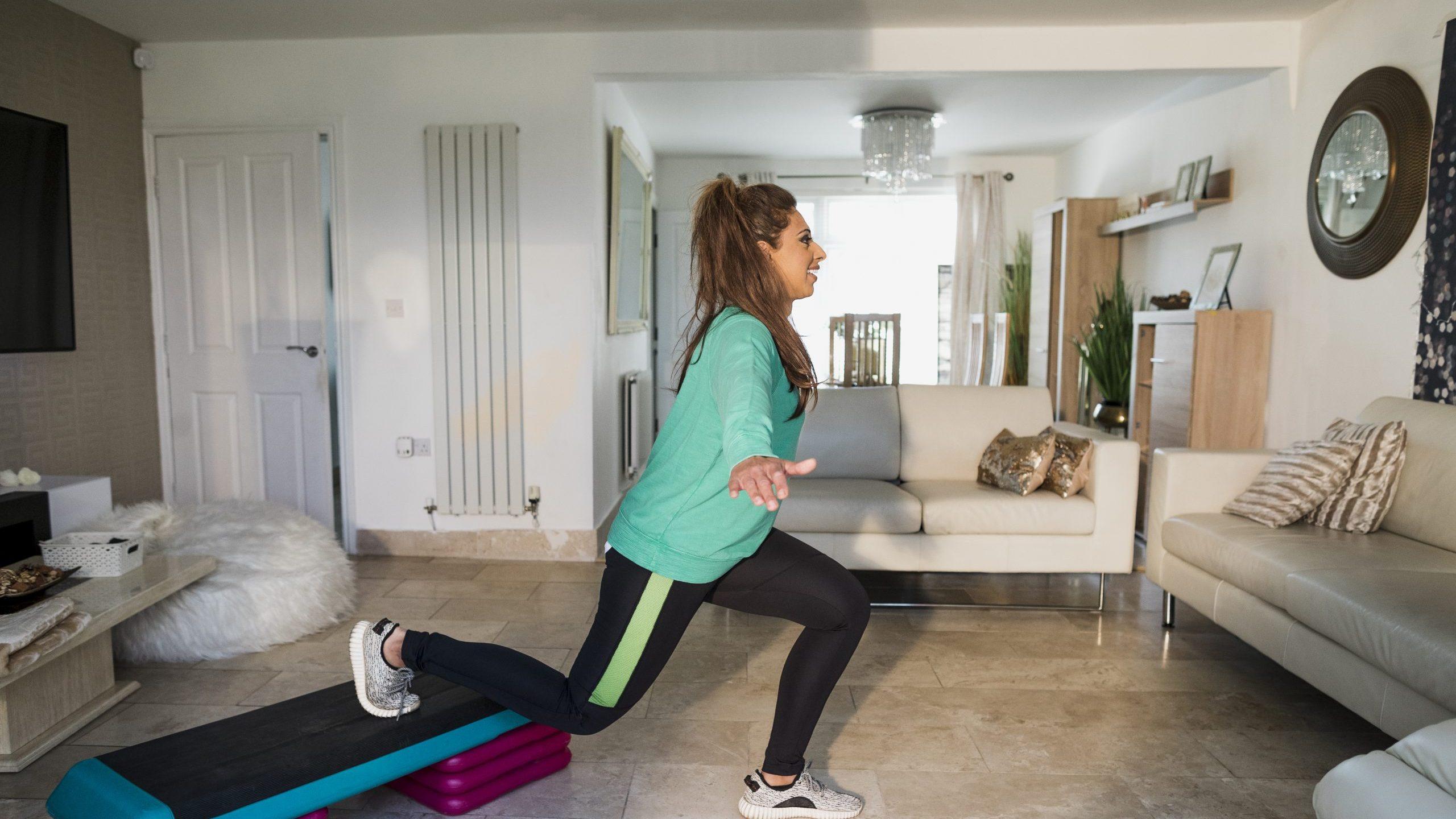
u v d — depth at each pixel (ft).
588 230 13.28
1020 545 10.92
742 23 12.71
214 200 13.64
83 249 12.32
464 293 13.35
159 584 8.36
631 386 16.83
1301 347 12.66
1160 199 17.40
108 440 12.87
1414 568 7.84
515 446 13.50
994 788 6.69
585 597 11.62
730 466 4.46
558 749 6.92
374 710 6.17
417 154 13.33
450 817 6.26
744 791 6.64
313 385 13.78
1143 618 10.90
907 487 11.96
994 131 21.21
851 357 16.97
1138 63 12.95
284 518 10.88
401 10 12.05
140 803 4.96
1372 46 11.23
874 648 9.78
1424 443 8.96
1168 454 10.36
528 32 13.05
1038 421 12.77
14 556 9.37
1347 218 11.61
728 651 9.58
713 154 24.17
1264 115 13.80
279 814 5.19
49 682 7.38
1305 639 7.72
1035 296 21.84
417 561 13.46
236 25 12.63
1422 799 4.16
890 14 12.36
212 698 8.24
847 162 25.04
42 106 11.57
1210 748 7.37
